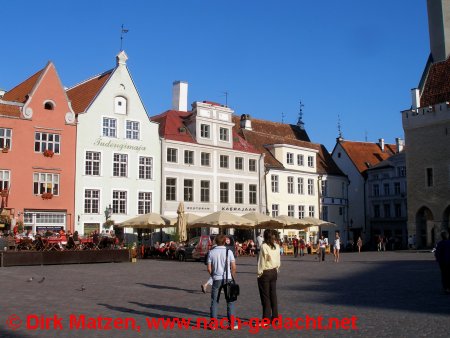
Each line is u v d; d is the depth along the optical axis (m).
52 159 38.56
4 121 36.88
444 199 53.47
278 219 44.28
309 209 58.38
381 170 65.62
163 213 43.88
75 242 32.31
